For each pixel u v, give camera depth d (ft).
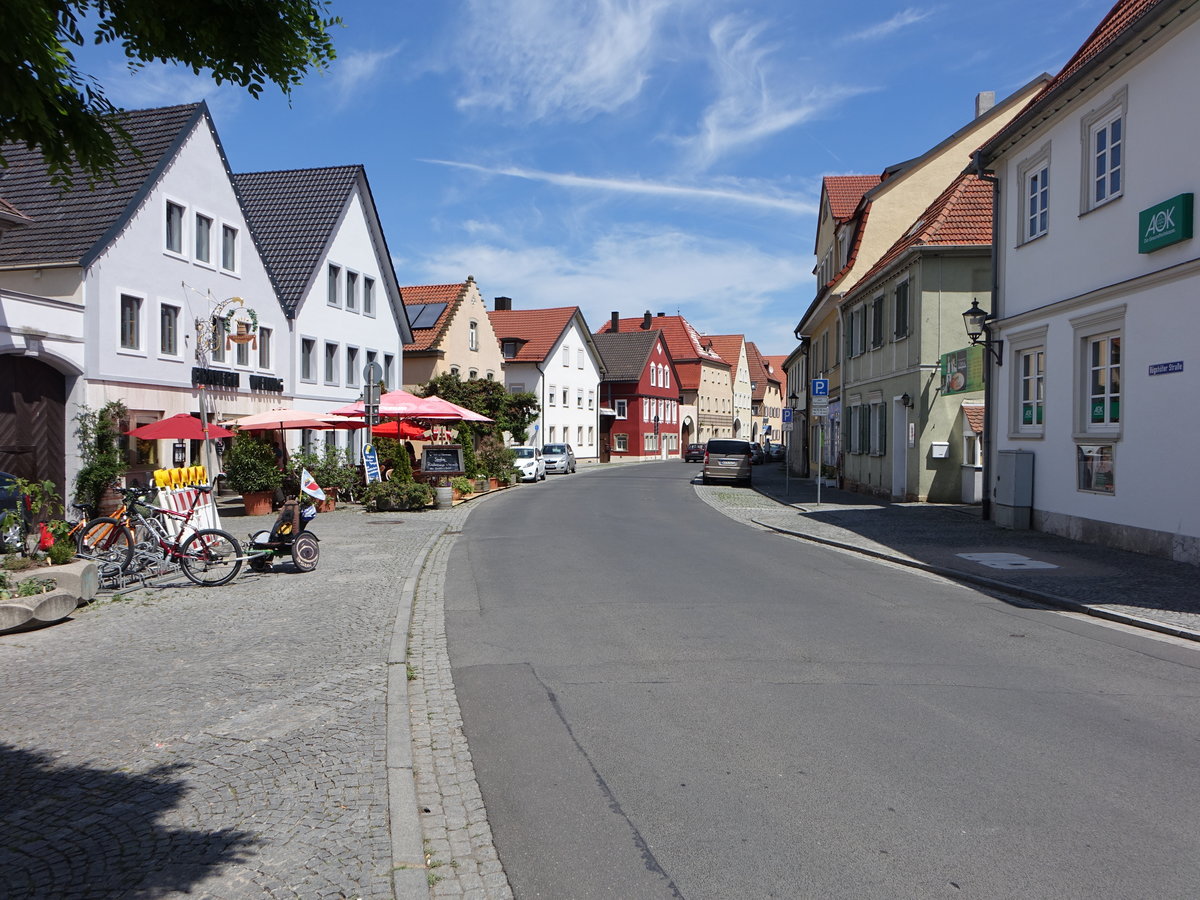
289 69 15.26
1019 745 16.65
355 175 107.86
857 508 72.33
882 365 85.81
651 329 255.70
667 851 12.55
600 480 128.06
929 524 57.16
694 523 62.69
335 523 63.31
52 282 61.87
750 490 103.76
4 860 12.11
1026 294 52.70
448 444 93.66
